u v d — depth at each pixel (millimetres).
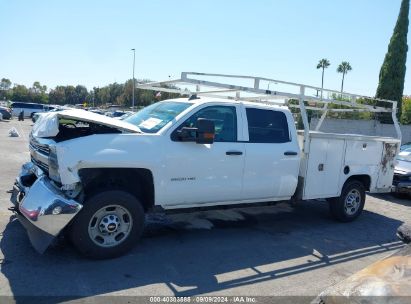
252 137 6121
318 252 5750
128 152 4914
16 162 11734
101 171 4918
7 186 8312
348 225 7395
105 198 4754
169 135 5316
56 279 4258
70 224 4719
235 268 4914
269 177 6250
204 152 5539
